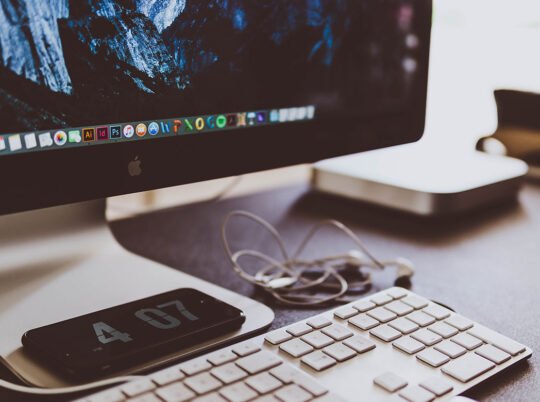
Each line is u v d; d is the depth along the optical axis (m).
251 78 0.54
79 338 0.42
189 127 0.51
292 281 0.58
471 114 1.88
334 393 0.35
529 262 0.66
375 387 0.37
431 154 0.98
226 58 0.52
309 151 0.61
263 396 0.35
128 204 0.84
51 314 0.47
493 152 1.15
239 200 0.88
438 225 0.79
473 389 0.39
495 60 2.04
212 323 0.44
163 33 0.47
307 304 0.53
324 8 0.58
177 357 0.41
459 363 0.41
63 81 0.43
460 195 0.79
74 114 0.44
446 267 0.64
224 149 0.54
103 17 0.44
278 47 0.56
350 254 0.63
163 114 0.49
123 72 0.46
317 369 0.39
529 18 1.98
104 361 0.38
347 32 0.62
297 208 0.84
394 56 0.67
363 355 0.41
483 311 0.54
